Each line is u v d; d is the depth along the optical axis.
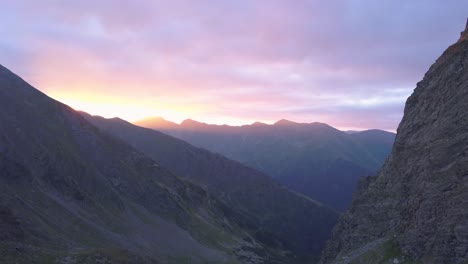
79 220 118.75
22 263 70.12
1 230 79.25
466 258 60.19
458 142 71.75
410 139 90.06
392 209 84.56
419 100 93.25
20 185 113.56
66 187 132.75
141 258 94.00
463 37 92.56
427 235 66.75
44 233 92.62
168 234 158.75
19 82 170.88
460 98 78.69
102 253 85.38
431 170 72.88
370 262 72.75
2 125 132.88
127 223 144.62
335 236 108.00
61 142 154.12
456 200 64.81
